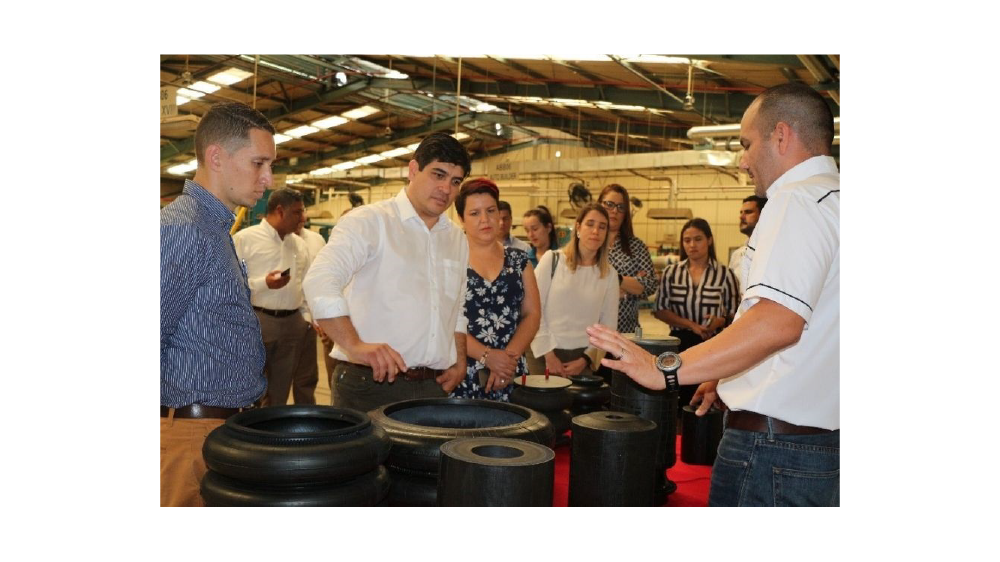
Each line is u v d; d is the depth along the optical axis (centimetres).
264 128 175
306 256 485
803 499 151
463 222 284
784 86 159
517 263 286
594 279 348
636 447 168
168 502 159
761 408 153
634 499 169
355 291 229
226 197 175
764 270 142
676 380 143
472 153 1909
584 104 1330
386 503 165
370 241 220
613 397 228
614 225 424
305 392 501
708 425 250
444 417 189
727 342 143
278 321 459
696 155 1209
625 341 150
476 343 269
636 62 959
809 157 157
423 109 1457
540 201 1991
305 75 1135
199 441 162
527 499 141
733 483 156
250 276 455
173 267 157
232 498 139
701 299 412
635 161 1299
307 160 1906
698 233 412
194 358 164
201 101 1195
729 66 911
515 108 1529
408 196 233
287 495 139
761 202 396
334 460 138
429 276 232
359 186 2133
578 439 173
